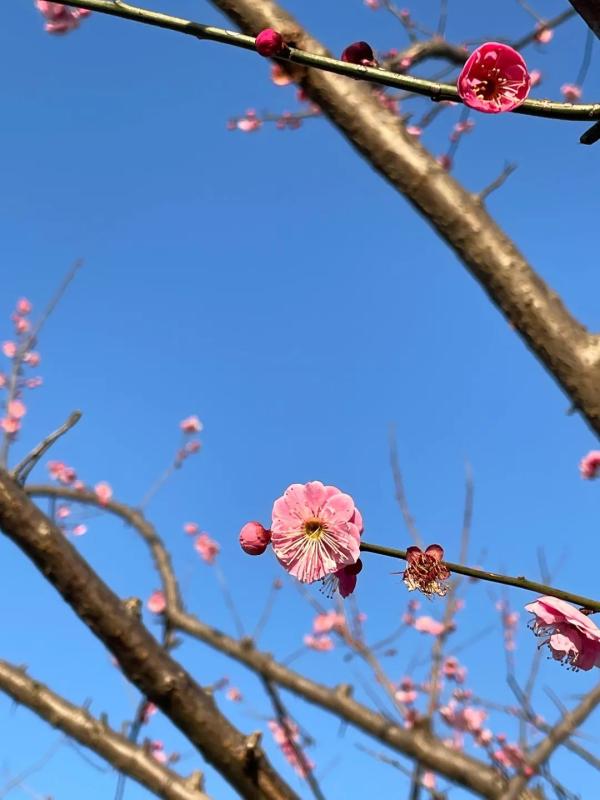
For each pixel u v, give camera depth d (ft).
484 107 0.86
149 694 1.34
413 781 1.64
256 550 1.01
